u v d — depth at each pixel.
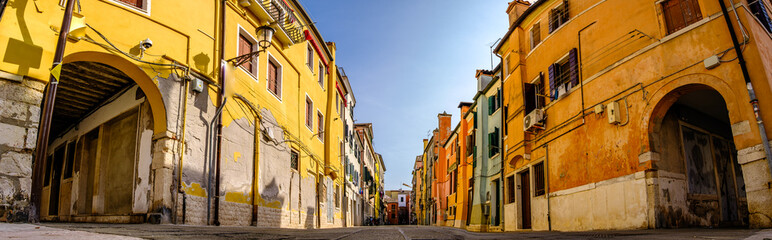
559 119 14.55
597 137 12.49
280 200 16.67
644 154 10.70
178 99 11.66
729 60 9.09
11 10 8.30
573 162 13.56
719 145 12.48
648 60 11.05
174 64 11.66
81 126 15.52
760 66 8.57
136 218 11.04
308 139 21.03
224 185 12.91
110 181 13.33
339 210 28.30
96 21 10.10
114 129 13.80
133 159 12.43
